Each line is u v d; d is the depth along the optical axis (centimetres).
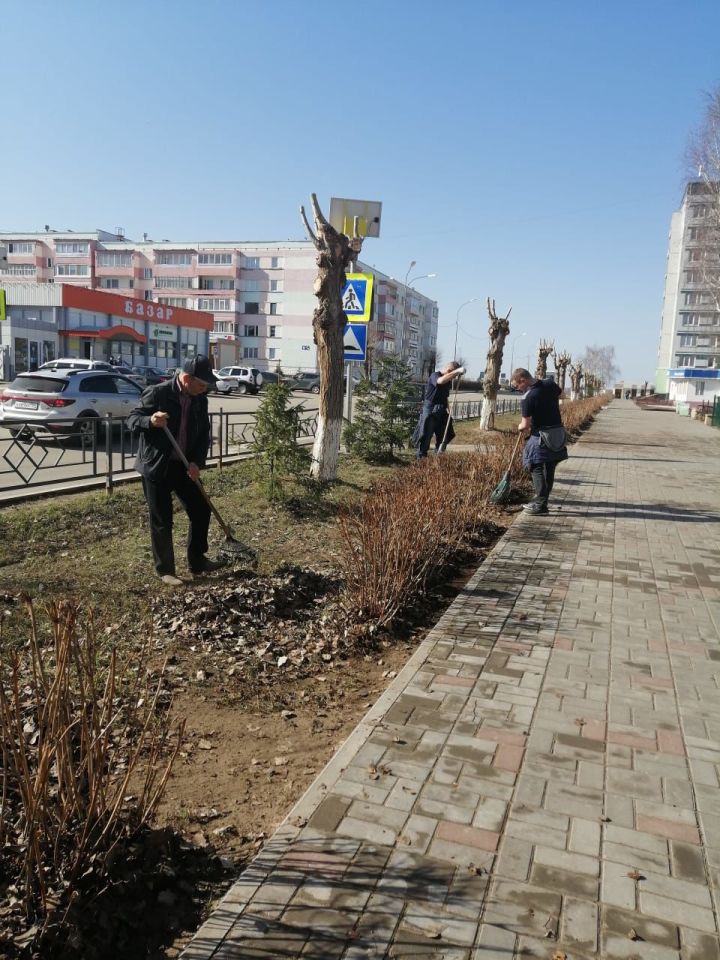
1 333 3919
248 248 7962
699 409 4222
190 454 580
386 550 523
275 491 862
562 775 315
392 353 1395
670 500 1100
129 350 4869
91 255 8262
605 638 487
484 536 796
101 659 417
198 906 245
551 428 906
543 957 216
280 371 902
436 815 282
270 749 350
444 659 441
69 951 217
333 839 266
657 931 228
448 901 237
